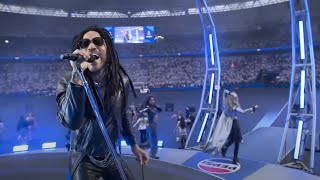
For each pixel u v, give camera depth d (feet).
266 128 39.52
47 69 134.51
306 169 24.59
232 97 28.45
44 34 132.57
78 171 6.91
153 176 24.30
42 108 81.92
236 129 27.96
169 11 139.03
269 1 122.11
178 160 28.63
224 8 132.77
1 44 131.13
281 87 113.50
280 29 130.21
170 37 146.10
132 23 141.49
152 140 29.76
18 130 44.86
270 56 134.62
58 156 30.68
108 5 136.36
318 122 47.39
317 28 115.34
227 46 141.69
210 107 36.58
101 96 6.89
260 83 120.98
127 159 28.73
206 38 36.63
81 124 6.64
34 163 27.99
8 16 125.49
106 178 7.39
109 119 7.07
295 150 25.90
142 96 106.73
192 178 23.70
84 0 132.98
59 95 6.59
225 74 136.67
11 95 114.52
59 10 132.57
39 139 44.57
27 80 128.77
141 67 146.61
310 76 26.25
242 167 25.85
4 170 25.70
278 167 25.41
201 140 36.01
